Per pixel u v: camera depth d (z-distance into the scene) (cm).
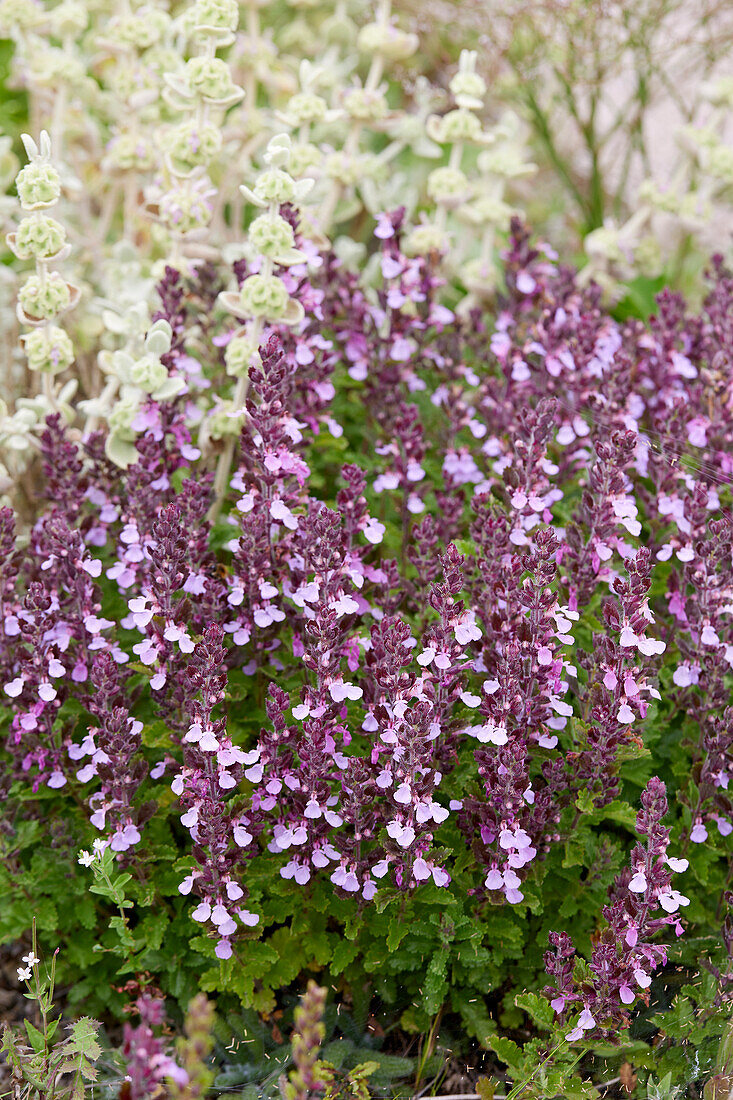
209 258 122
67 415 117
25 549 117
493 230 129
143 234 130
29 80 126
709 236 144
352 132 126
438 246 126
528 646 104
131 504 110
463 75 124
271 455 107
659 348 120
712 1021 106
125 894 109
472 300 131
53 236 111
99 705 106
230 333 118
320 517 104
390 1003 109
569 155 165
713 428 116
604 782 107
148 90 125
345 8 145
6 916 110
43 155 110
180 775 105
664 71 142
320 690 104
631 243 133
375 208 134
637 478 119
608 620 104
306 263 117
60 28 125
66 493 112
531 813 105
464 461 116
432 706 104
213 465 119
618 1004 104
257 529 107
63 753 109
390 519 119
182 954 109
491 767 104
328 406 120
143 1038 95
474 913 108
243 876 107
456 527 115
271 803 105
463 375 119
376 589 109
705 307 124
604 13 135
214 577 111
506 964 109
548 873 109
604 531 108
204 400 119
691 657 109
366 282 129
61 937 111
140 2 135
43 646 107
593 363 118
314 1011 96
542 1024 104
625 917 103
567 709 105
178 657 106
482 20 141
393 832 103
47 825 110
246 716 111
